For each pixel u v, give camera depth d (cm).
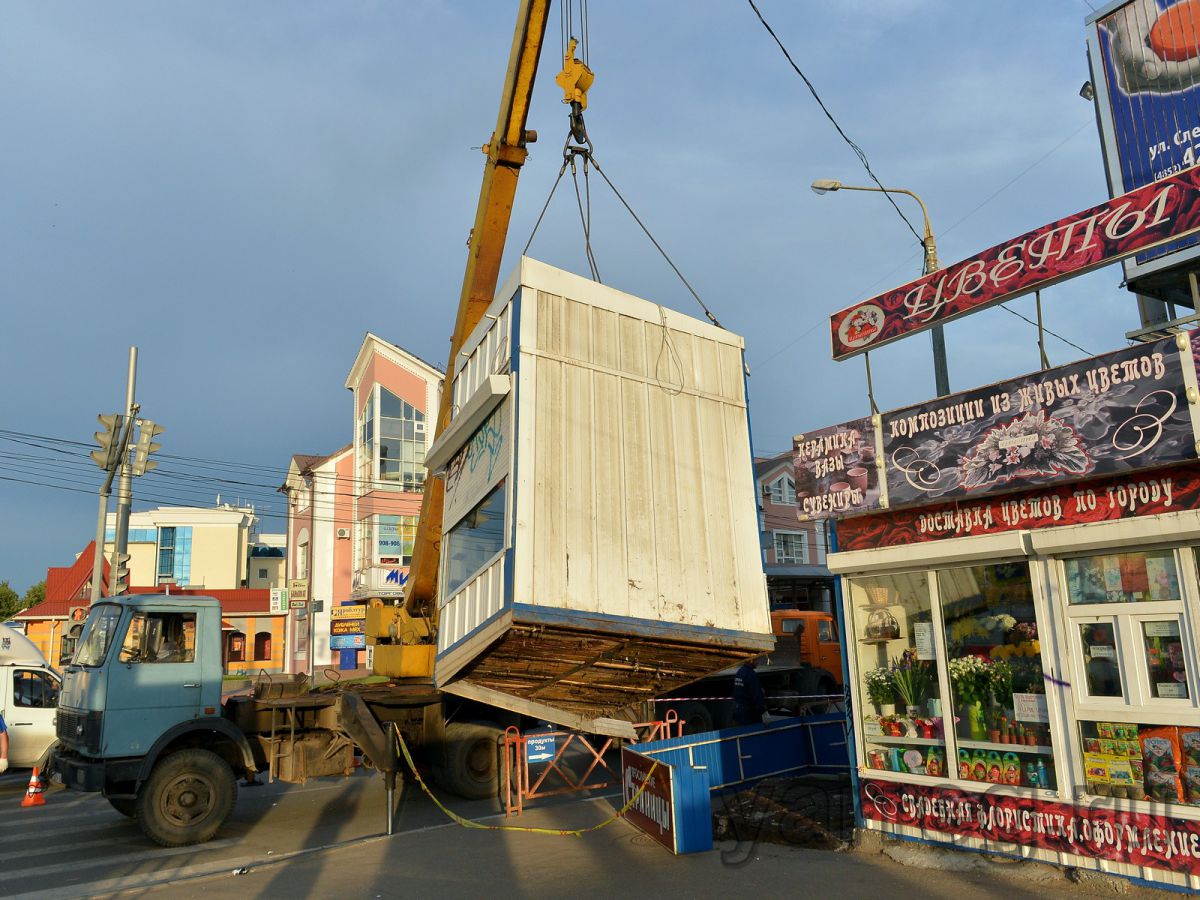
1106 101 1259
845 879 710
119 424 1947
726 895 684
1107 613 675
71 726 1030
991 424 746
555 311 847
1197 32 1173
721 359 977
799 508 902
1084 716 677
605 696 1110
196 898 743
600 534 820
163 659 1020
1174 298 1202
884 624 843
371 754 1013
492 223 1180
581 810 1064
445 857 852
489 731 1198
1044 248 745
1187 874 605
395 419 3588
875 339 874
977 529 766
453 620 932
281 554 6175
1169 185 670
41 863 889
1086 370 684
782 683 1952
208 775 990
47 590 4441
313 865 846
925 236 1287
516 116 1134
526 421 799
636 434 873
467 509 915
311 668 3325
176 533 5375
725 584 897
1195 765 614
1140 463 643
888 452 826
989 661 753
